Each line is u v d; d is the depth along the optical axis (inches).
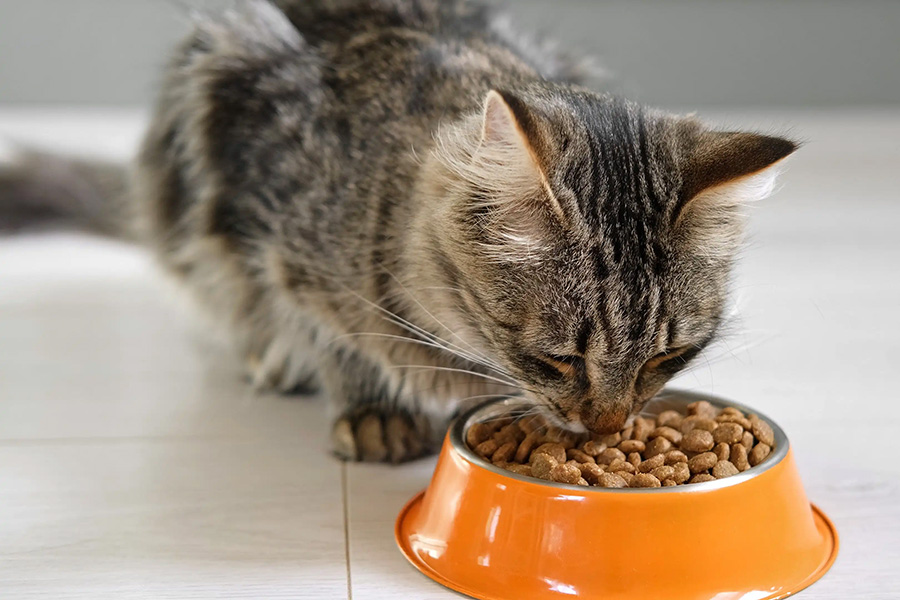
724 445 19.6
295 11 26.8
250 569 19.4
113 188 34.4
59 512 21.1
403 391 23.7
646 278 19.2
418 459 23.6
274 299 25.4
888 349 29.2
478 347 20.9
